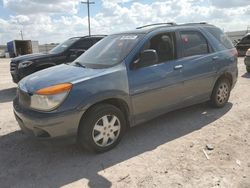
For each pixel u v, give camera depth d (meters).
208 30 6.04
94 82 4.16
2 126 5.72
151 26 5.50
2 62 28.97
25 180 3.71
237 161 3.95
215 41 6.06
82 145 4.26
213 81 5.95
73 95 3.96
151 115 4.95
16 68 8.91
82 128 4.12
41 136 4.03
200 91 5.72
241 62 16.08
